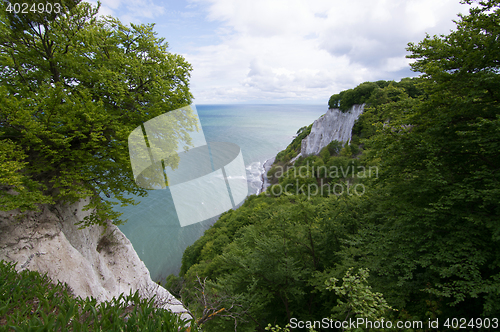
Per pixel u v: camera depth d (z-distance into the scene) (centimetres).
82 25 870
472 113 921
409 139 1022
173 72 991
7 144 604
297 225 1405
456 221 868
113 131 793
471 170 920
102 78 765
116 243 1106
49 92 642
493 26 871
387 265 945
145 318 376
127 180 837
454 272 755
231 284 1160
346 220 1468
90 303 432
